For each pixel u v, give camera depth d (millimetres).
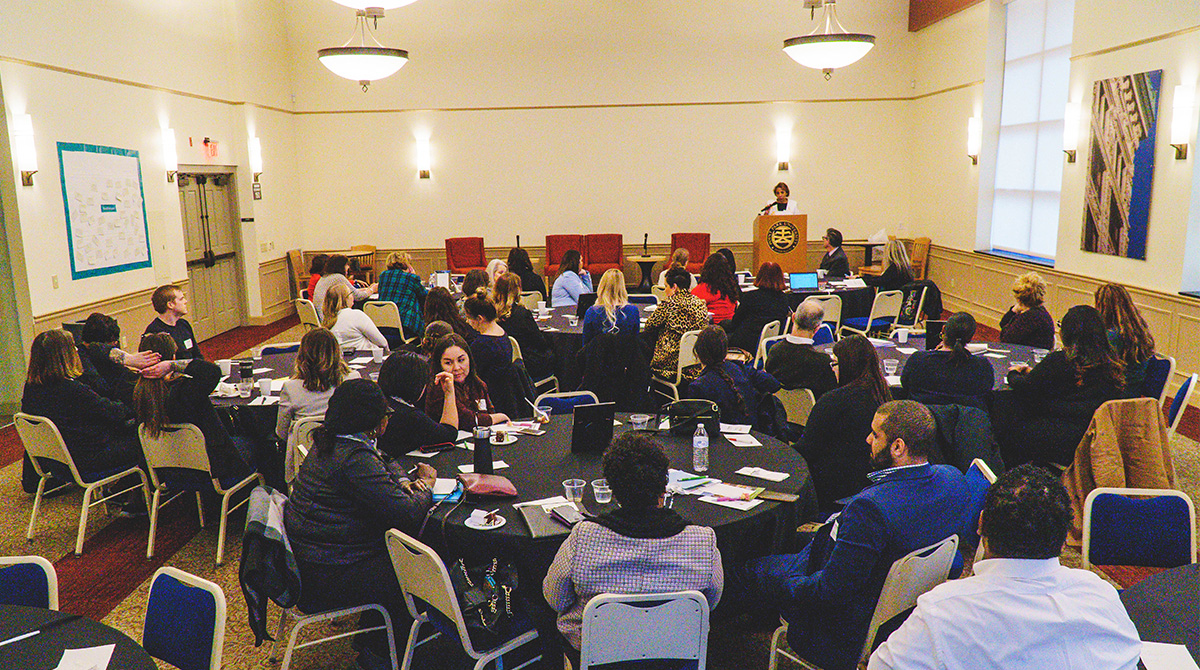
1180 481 5184
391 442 3543
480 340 4898
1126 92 7562
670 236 12875
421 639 3240
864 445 3652
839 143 12609
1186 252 6918
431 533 2938
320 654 3375
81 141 7637
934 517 2531
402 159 12562
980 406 4359
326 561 2885
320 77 12312
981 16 10453
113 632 2227
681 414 3859
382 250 12773
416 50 12305
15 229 6793
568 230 12812
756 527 2955
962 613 1721
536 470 3410
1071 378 4480
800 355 4699
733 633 3457
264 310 11375
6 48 6664
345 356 5844
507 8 12242
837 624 2627
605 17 12305
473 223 12766
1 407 7086
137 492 4840
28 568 2566
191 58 9734
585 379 5781
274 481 4664
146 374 4113
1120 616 1713
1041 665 1665
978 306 10906
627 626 2336
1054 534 1697
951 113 11367
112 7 8133
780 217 11297
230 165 10750
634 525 2414
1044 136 9609
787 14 12297
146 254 8742
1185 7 6805
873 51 12375
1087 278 8336
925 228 12320
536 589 2840
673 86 12469
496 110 12500
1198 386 6848
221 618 2281
